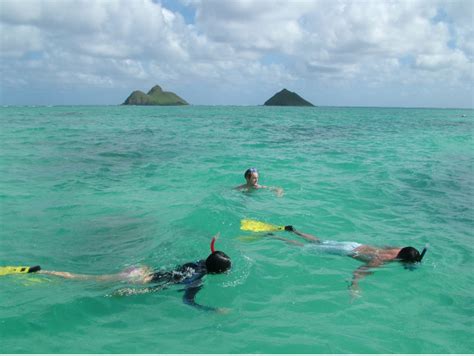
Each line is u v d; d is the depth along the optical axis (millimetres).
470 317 4414
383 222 7852
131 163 14156
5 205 8617
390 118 59562
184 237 6789
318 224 7668
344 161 15031
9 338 3834
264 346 3742
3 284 5000
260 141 22094
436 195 10000
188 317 4289
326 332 4012
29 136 22688
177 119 46781
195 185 10734
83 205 8703
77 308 4441
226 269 5340
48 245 6484
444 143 22453
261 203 8992
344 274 5434
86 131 27344
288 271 5496
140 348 3686
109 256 6082
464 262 5957
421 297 4840
